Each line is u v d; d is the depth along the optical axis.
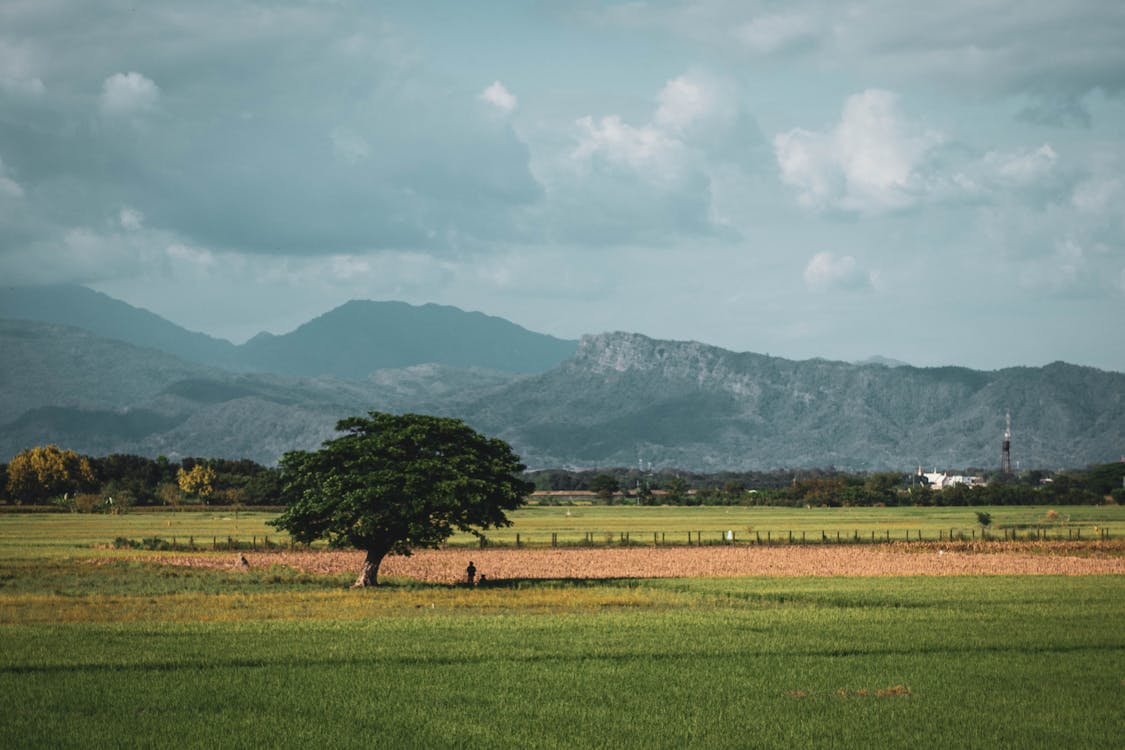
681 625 60.34
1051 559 110.69
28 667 48.25
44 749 36.25
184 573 90.81
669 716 40.69
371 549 85.75
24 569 93.31
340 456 87.81
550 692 44.31
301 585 83.25
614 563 105.69
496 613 65.62
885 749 36.75
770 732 38.62
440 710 41.41
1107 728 39.16
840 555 116.25
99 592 76.00
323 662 49.81
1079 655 52.00
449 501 83.00
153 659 49.84
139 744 36.84
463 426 91.31
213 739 37.50
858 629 59.06
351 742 37.31
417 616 63.91
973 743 37.34
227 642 54.34
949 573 94.19
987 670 48.44
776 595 75.31
